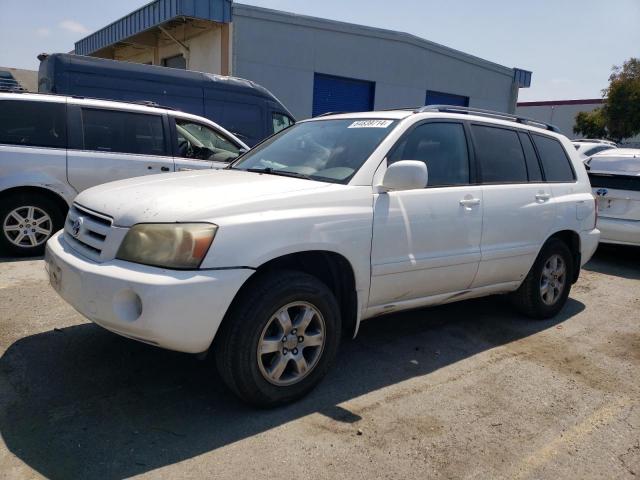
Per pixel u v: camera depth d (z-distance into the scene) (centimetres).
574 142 1191
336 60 1836
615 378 392
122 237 294
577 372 399
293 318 321
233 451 277
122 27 1917
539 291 493
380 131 387
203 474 258
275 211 310
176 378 350
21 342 392
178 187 330
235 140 781
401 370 385
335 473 264
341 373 375
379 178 361
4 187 598
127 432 288
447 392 356
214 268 282
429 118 407
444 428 311
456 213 398
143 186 342
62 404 313
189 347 283
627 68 3167
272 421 307
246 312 295
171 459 268
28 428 288
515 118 495
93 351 382
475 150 430
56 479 249
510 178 457
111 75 934
